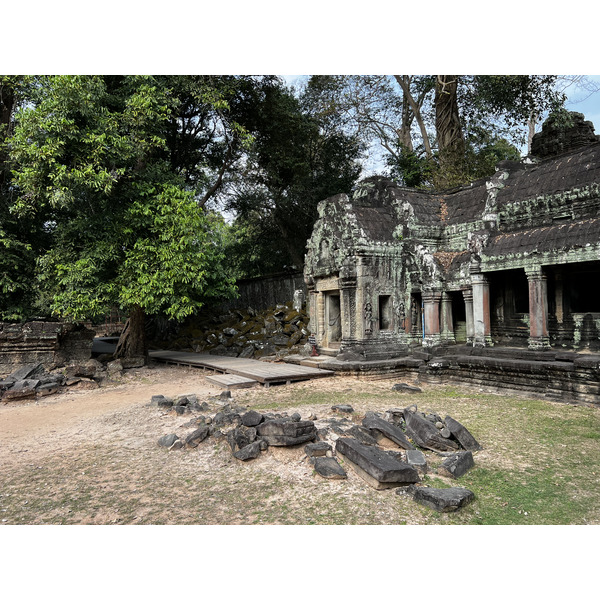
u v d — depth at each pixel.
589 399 9.30
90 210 14.34
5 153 14.96
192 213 14.76
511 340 12.39
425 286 13.30
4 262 14.25
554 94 17.75
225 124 20.95
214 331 22.05
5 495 5.56
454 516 4.63
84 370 14.09
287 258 28.36
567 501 4.93
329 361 14.12
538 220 11.70
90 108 13.22
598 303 10.79
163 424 8.48
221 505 5.01
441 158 21.11
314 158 26.33
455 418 8.46
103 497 5.36
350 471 5.73
